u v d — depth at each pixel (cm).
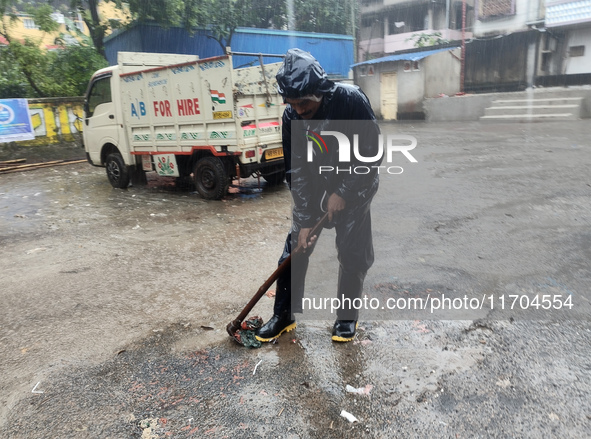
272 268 403
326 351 268
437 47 1828
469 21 1838
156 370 257
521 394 222
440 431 202
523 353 255
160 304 341
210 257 439
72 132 1231
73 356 275
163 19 1385
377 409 218
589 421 203
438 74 1650
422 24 1927
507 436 197
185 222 573
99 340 292
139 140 756
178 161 715
